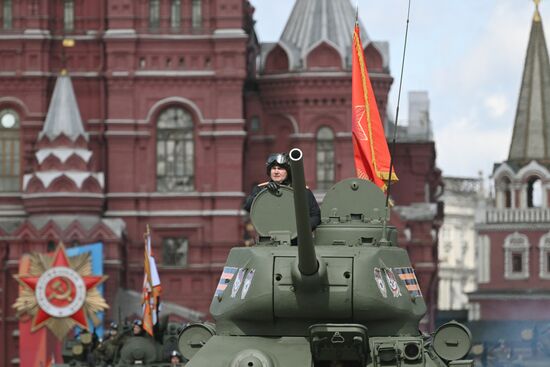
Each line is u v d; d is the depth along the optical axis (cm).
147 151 15775
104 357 7625
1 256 15038
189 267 15650
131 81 15750
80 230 14888
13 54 15712
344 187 4516
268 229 4334
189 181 15775
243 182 16325
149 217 15700
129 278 15575
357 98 5500
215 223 15712
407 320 4219
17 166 15625
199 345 4288
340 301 4112
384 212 4494
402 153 17538
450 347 4122
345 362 4019
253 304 4141
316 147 16162
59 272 13100
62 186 15025
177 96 15775
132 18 15762
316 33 16325
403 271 4291
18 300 13100
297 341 4147
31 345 13575
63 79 15325
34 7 15788
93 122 15775
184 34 15775
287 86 16188
